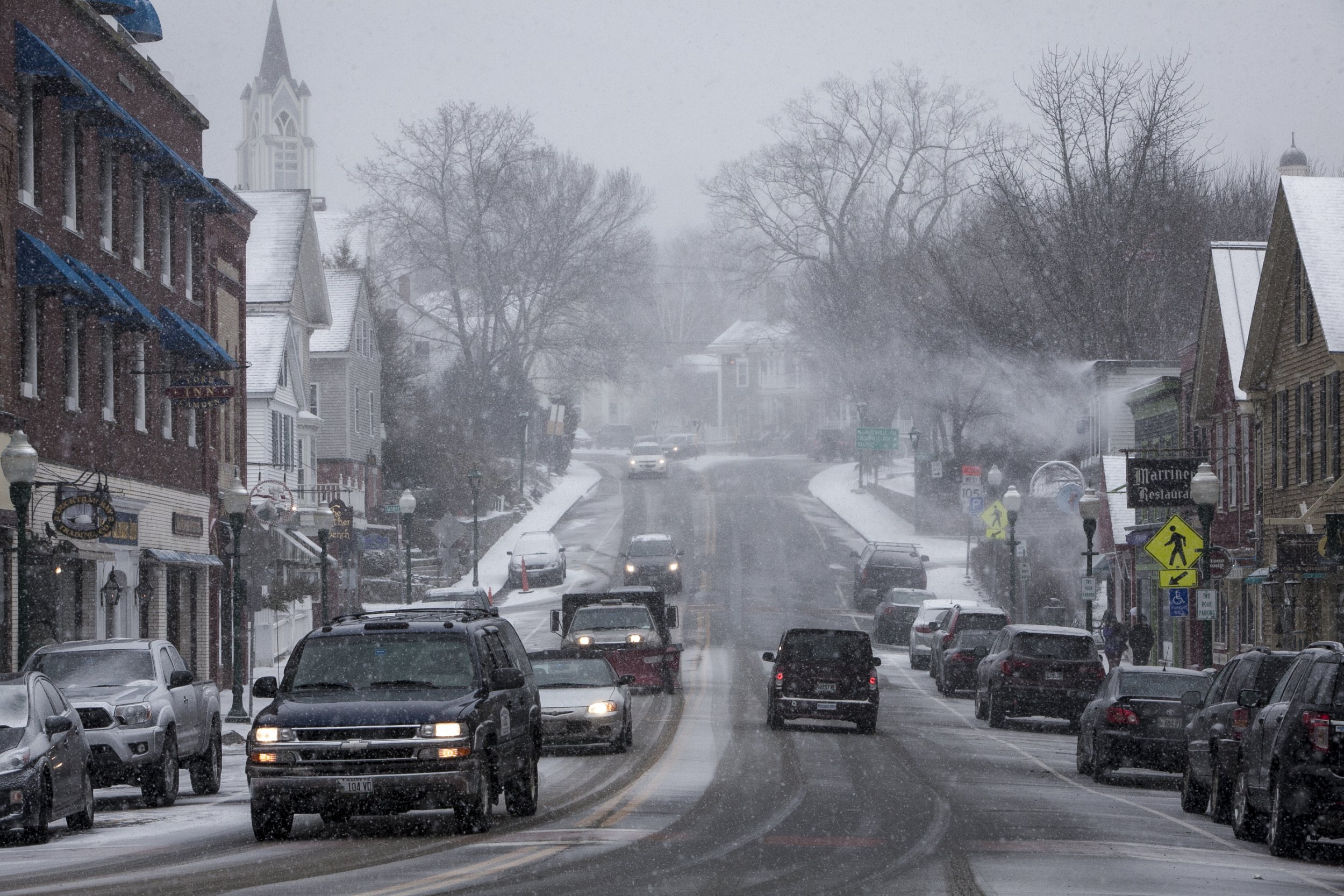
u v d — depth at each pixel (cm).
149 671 5816
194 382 10119
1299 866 4200
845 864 3909
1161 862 4066
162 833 4812
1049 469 17362
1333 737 4294
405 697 4488
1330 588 9956
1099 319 18450
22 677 4847
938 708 10431
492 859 3950
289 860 3984
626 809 5141
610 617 10869
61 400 8681
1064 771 6950
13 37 8131
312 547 14475
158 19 10950
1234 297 12400
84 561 9075
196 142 11544
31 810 4466
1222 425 12544
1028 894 3438
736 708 9825
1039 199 19162
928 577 19738
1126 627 14662
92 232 9244
